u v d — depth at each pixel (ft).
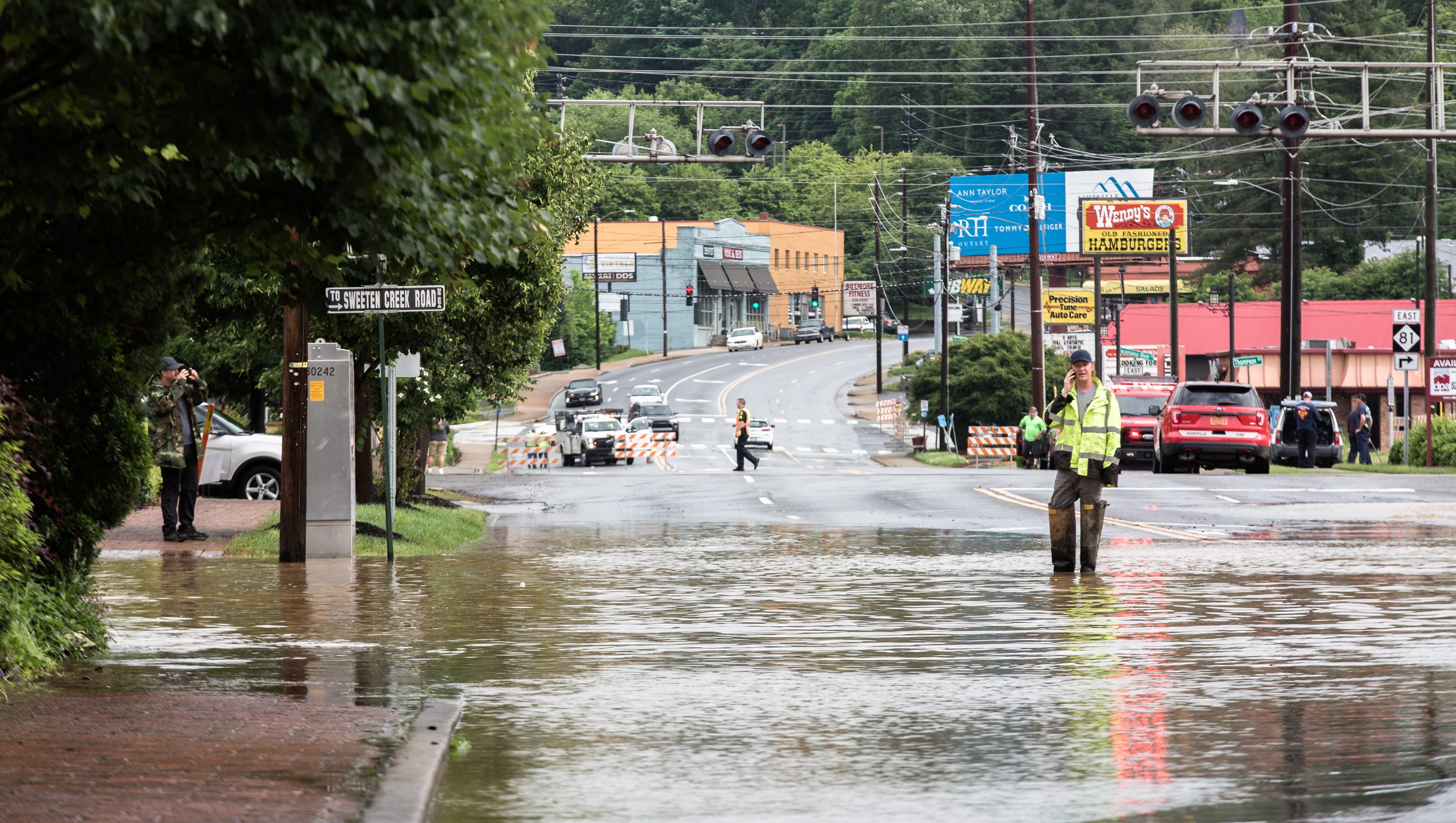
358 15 55.01
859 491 256.11
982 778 54.29
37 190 61.72
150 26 50.78
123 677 75.46
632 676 77.25
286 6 53.36
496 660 82.64
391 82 54.65
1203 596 110.32
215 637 91.25
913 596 112.37
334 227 63.05
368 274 70.85
